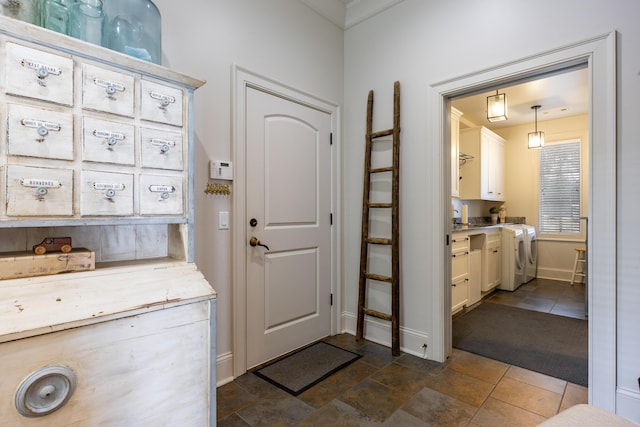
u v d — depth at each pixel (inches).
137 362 40.1
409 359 91.8
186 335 44.5
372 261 106.7
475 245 158.9
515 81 81.6
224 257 78.8
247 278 84.2
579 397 72.5
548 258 205.8
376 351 97.3
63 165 41.5
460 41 86.7
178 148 52.1
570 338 107.4
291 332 96.6
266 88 88.3
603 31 66.2
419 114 94.7
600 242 66.1
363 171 109.2
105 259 56.2
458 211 189.3
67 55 41.8
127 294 42.1
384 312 103.0
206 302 46.8
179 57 70.1
